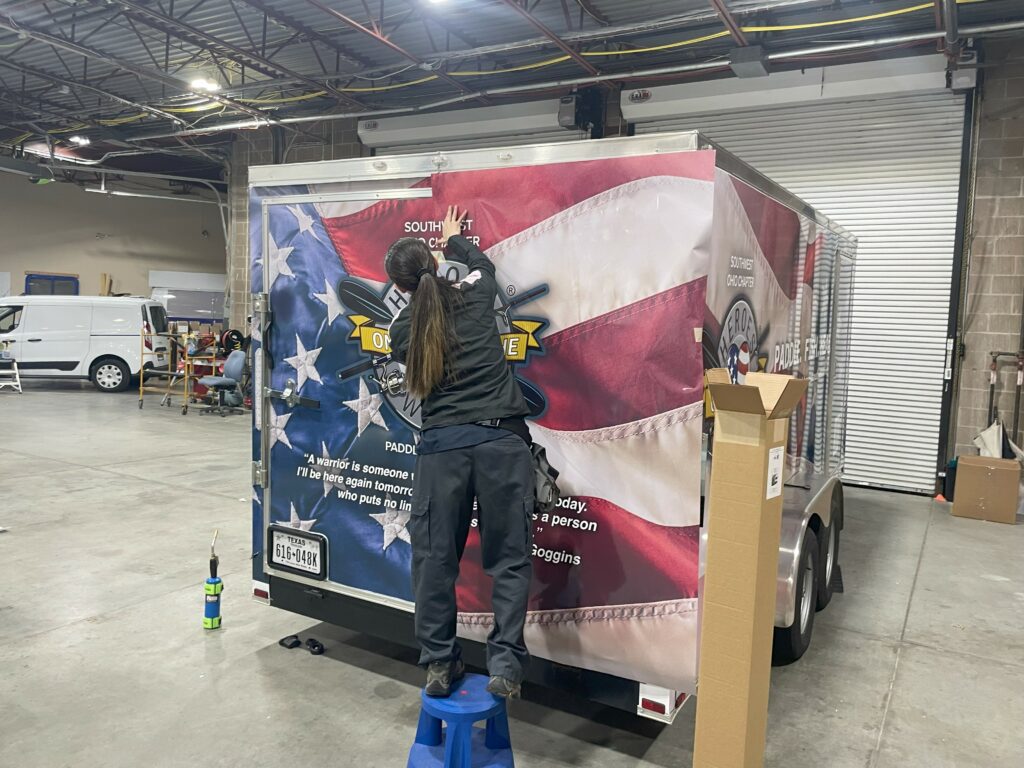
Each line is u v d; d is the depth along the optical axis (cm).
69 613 416
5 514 608
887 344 802
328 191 341
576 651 289
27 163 1489
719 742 238
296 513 361
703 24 786
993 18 721
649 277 267
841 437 532
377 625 340
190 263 2189
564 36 750
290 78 966
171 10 801
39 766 277
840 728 320
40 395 1419
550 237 286
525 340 293
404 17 821
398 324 286
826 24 691
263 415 366
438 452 269
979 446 726
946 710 336
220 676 349
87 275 2030
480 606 312
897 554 570
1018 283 746
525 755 293
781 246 359
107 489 698
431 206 313
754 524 228
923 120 770
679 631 269
